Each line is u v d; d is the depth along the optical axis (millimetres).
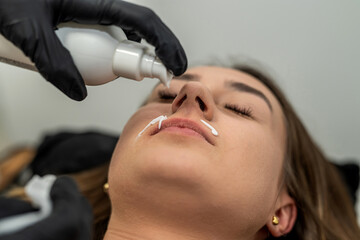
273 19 1441
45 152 1543
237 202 706
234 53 1490
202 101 731
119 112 1650
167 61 648
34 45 611
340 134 1497
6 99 1732
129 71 650
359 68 1421
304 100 1482
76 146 1437
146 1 1481
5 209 514
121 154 755
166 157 642
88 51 651
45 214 497
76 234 479
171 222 705
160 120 726
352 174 1418
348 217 1242
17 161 1609
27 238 438
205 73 931
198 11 1473
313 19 1414
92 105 1668
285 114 1071
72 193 543
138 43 668
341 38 1411
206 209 684
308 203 1055
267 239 983
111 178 758
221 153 701
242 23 1465
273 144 849
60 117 1729
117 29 683
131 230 733
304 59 1453
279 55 1467
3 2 614
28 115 1753
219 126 741
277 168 859
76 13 645
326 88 1461
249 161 739
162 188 661
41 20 617
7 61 704
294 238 1065
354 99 1450
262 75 1150
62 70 630
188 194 661
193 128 701
